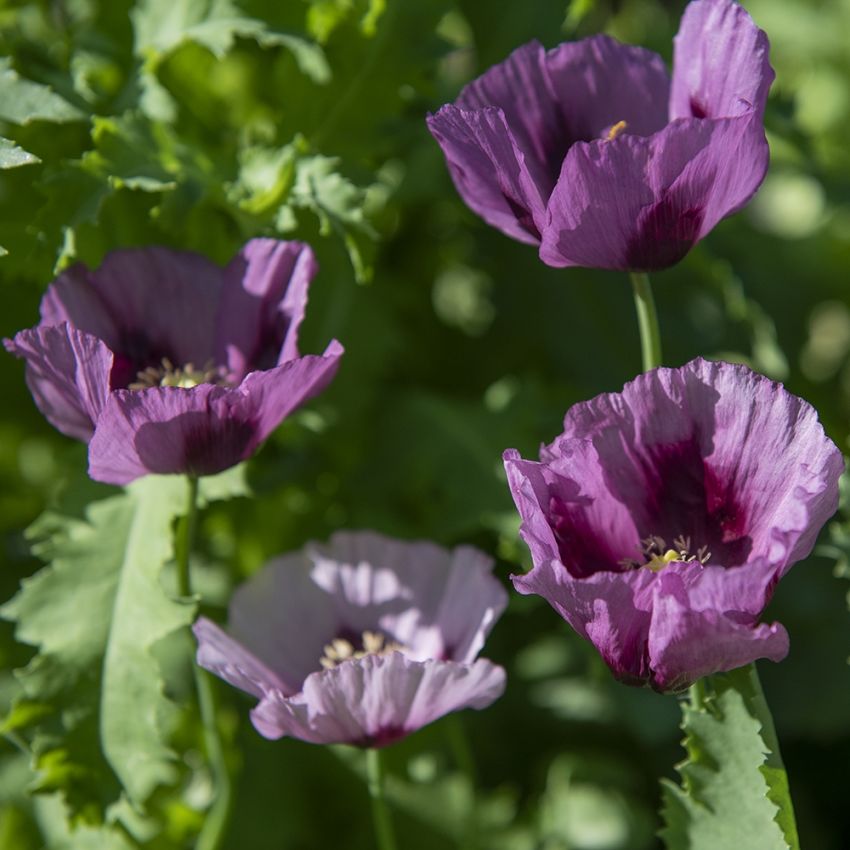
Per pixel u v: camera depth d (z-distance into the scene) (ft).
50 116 4.42
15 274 4.48
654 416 4.06
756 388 4.03
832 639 4.83
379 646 4.35
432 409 4.71
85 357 4.07
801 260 5.22
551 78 4.25
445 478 4.65
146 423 4.08
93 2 4.65
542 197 4.14
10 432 4.85
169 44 4.54
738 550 4.06
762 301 5.08
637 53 4.25
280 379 4.09
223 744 4.49
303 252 4.23
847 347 5.28
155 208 4.42
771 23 5.56
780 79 5.57
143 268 4.30
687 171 4.05
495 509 4.59
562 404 4.84
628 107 4.26
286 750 4.71
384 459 4.71
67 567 4.35
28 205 4.49
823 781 4.88
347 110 4.59
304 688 4.10
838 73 5.50
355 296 4.72
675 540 4.08
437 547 4.38
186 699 4.66
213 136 4.66
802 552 3.96
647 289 4.18
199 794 4.70
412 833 4.70
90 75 4.57
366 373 4.72
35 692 4.29
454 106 4.08
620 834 4.66
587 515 4.06
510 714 4.83
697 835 4.08
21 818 4.61
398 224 4.91
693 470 4.06
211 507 4.74
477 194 4.20
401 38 4.58
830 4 5.54
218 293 4.31
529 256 4.93
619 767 4.76
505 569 4.78
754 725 4.07
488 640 4.84
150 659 4.30
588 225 4.08
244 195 4.47
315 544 4.38
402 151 4.79
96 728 4.29
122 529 4.37
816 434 4.00
